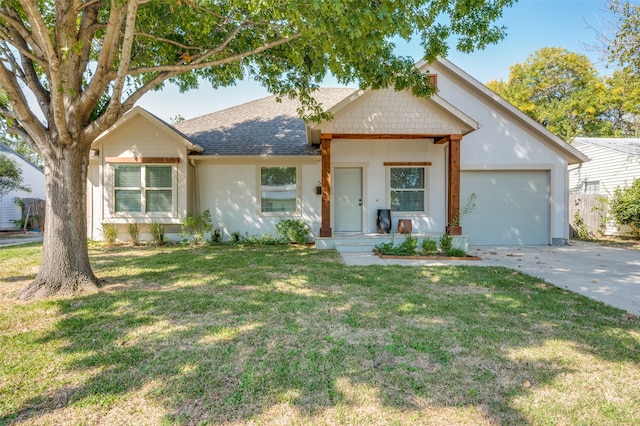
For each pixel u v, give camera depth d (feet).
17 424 6.77
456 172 30.35
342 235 32.35
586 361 9.35
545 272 21.09
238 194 35.50
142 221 33.14
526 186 35.86
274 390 7.91
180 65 18.12
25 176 68.54
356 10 12.87
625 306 14.29
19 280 18.56
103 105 21.91
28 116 15.57
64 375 8.55
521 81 90.53
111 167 33.09
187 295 15.51
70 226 16.29
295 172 35.78
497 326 11.84
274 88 25.61
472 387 8.07
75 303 14.29
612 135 79.30
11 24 14.94
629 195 39.42
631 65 36.96
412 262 24.36
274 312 13.15
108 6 17.39
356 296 15.43
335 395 7.73
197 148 33.40
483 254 29.04
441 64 35.45
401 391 7.91
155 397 7.65
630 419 6.98
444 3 18.58
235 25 21.77
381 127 29.94
